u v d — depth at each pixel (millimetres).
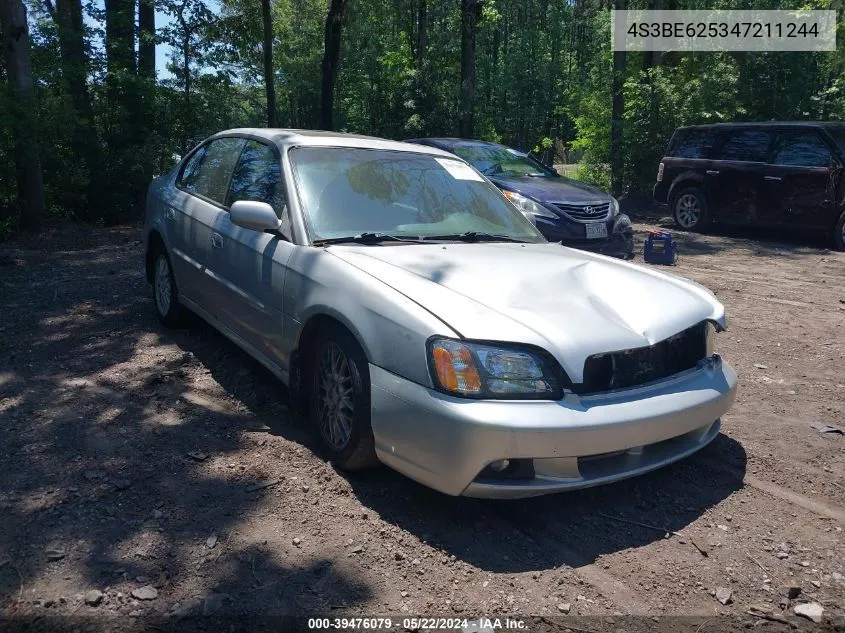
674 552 2992
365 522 3117
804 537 3133
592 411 2930
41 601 2512
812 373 5285
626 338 3137
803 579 2832
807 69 17406
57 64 12539
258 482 3418
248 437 3900
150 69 14242
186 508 3166
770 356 5676
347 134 4961
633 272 4004
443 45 25375
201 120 14492
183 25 14398
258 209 3902
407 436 3025
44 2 14141
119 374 4773
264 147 4648
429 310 3074
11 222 11375
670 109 16547
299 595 2615
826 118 17688
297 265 3791
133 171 13062
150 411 4203
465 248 3934
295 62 36469
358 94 23844
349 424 3455
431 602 2607
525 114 47188
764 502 3424
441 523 3133
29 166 11078
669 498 3443
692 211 12641
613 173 17625
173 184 5738
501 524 3150
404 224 4137
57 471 3449
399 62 23344
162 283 5773
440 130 22406
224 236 4582
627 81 17297
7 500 3164
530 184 8969
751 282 8438
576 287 3480
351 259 3582
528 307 3184
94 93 13531
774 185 11398
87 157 12852
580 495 3445
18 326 5828
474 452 2834
